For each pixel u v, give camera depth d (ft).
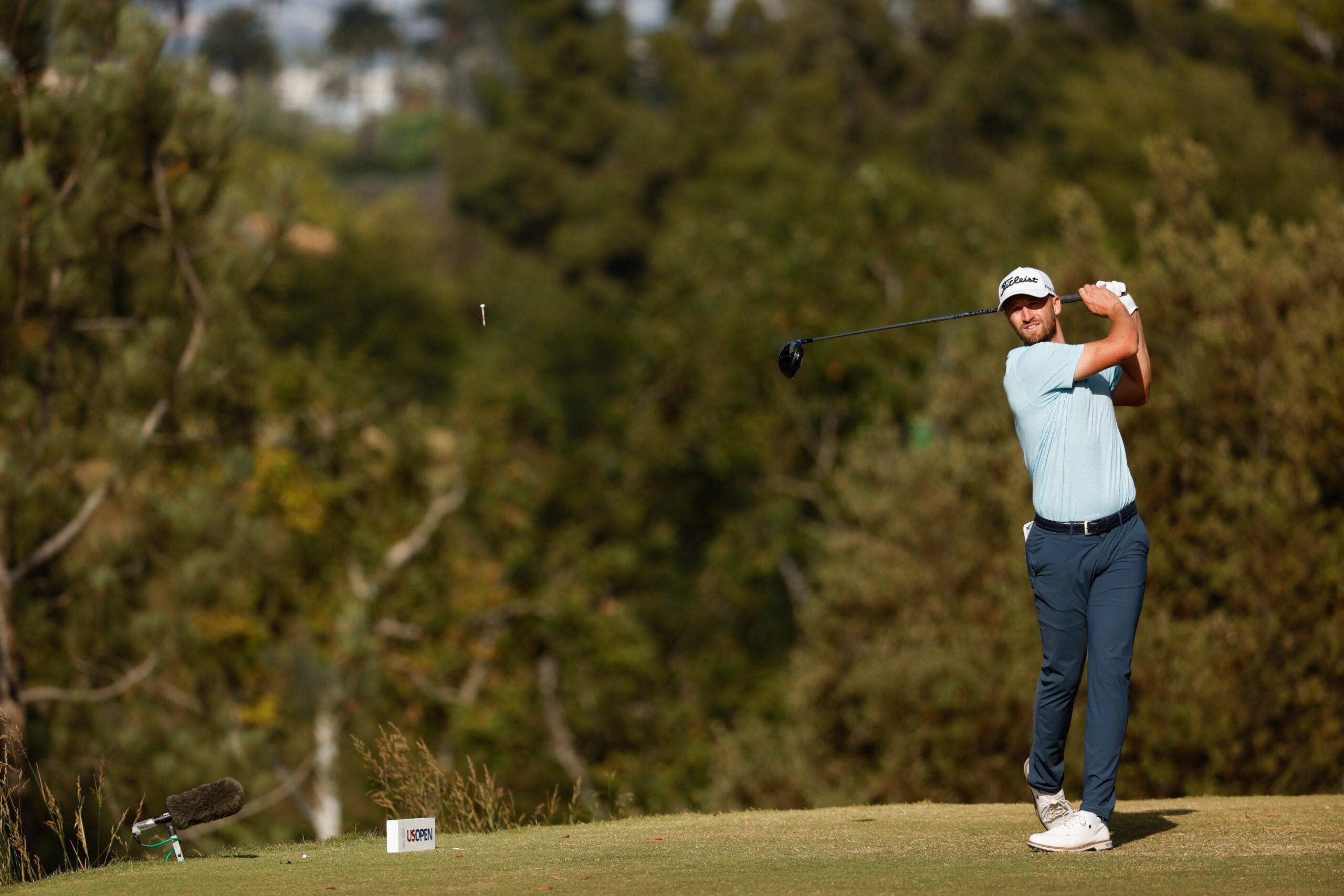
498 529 262.88
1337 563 120.47
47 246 123.13
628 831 63.67
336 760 212.02
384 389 318.24
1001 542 161.17
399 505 251.60
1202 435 134.10
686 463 288.51
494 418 267.39
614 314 542.98
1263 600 122.42
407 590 242.78
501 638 249.34
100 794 67.67
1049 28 595.47
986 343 176.65
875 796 151.74
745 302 289.74
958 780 145.89
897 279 293.84
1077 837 51.62
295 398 238.48
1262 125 371.76
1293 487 123.03
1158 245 146.92
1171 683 119.44
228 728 163.22
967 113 597.11
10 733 76.48
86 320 140.87
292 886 48.06
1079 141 388.57
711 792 173.88
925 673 148.87
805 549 279.08
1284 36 461.78
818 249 288.51
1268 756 118.62
